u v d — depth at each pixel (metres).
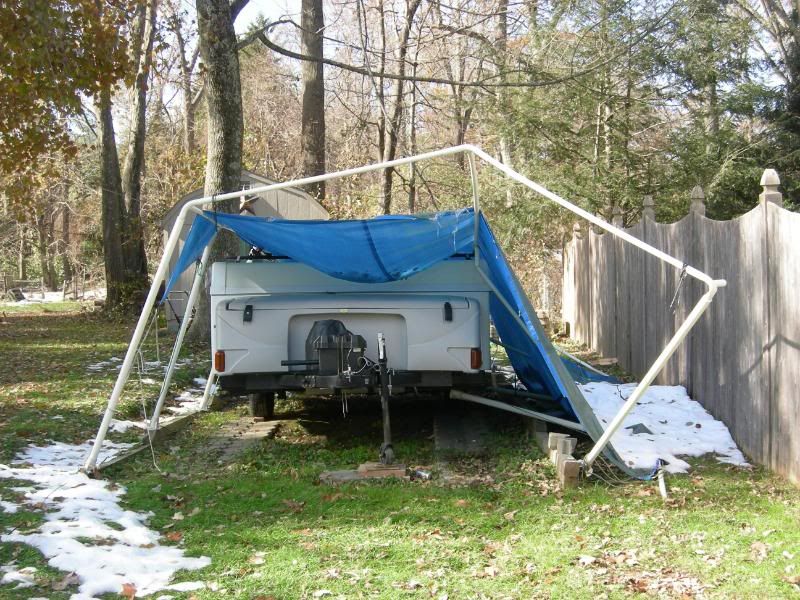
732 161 19.88
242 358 7.82
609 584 4.56
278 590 4.56
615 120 20.42
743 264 7.23
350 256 7.76
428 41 18.75
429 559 5.00
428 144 26.33
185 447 8.18
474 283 8.27
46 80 11.37
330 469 7.29
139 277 24.52
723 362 7.80
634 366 11.33
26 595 4.38
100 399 10.00
